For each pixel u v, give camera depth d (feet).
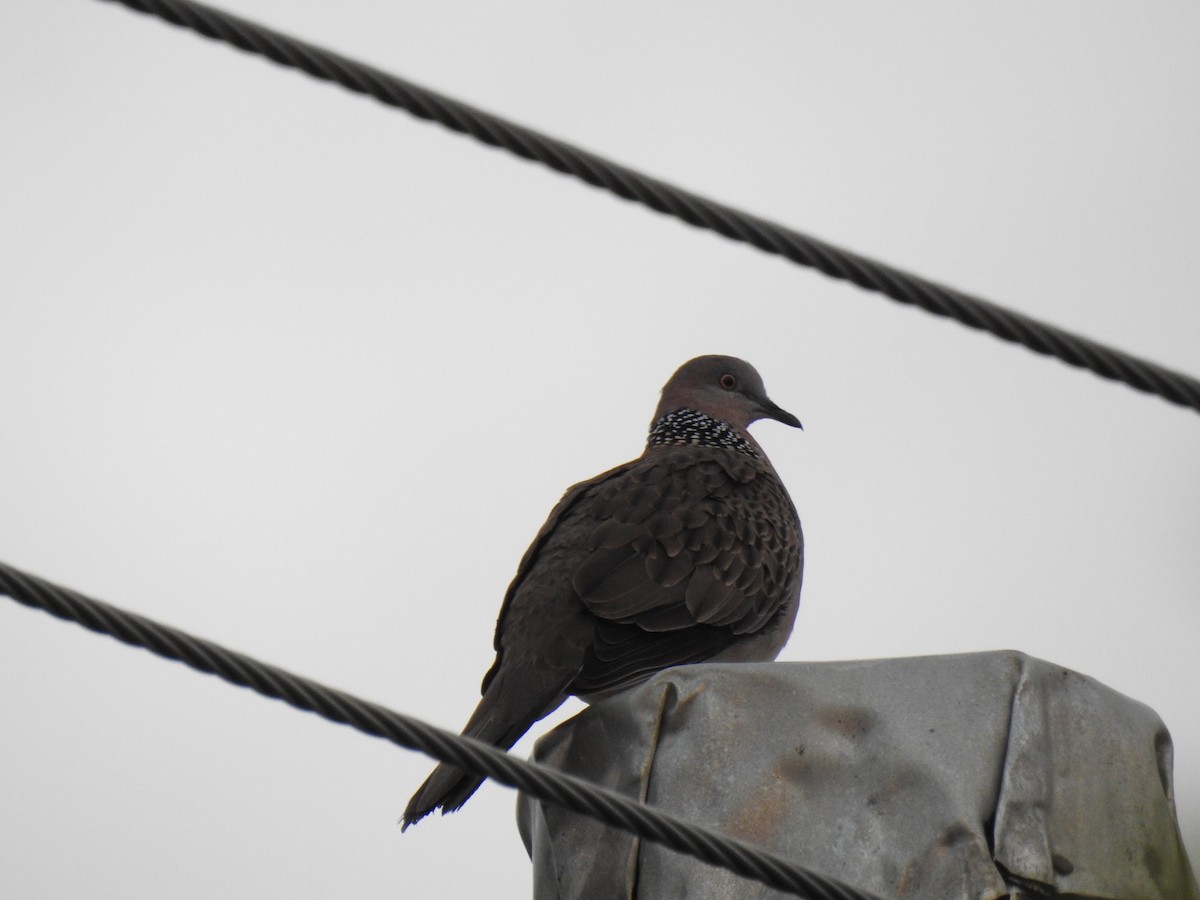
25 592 26.68
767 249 28.76
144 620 27.02
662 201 28.30
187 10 26.45
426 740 27.48
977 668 34.60
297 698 27.25
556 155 27.91
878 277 29.01
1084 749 34.12
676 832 27.61
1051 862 33.01
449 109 27.48
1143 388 29.91
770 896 34.01
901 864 33.32
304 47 26.86
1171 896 33.63
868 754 34.40
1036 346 29.58
